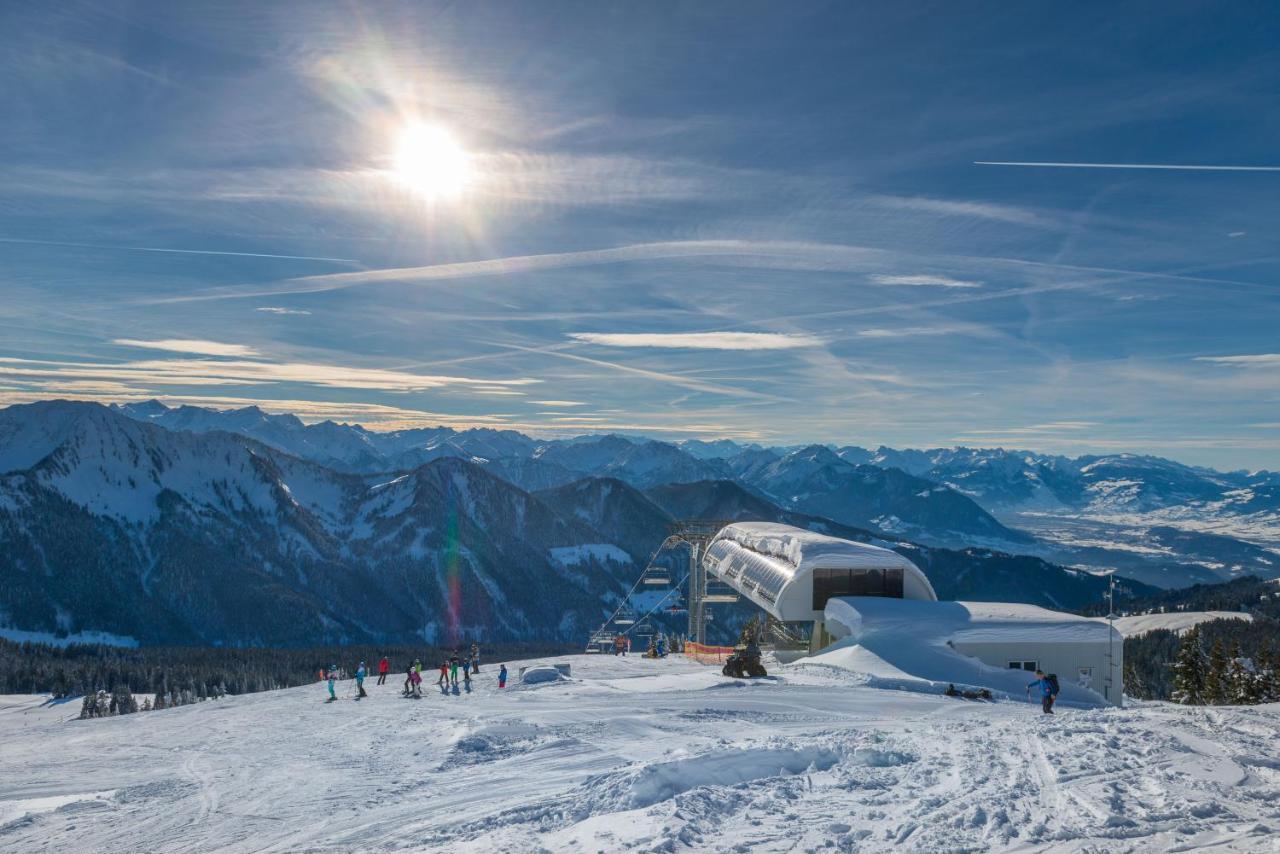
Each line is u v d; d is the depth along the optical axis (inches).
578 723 1460.4
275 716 1838.1
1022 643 2381.9
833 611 2854.3
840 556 3100.4
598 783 918.4
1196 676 4736.7
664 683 2078.0
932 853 570.9
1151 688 6565.0
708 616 4505.4
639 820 714.2
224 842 921.5
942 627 2452.0
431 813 967.0
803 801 748.0
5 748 1600.6
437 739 1419.8
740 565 3853.3
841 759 933.8
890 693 1867.6
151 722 1879.9
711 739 1305.4
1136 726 951.0
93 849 922.7
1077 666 2384.4
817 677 2159.2
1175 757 781.9
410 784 1129.4
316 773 1241.4
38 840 960.3
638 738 1326.3
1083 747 857.5
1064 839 579.2
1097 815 625.6
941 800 700.0
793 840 628.4
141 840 943.0
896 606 2733.8
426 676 2642.7
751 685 2006.6
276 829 957.2
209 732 1676.9
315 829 943.0
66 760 1445.6
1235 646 4431.6
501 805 976.3
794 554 3280.0
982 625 2461.9
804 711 1587.1
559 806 876.6
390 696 2097.7
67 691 7440.9
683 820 695.1
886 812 685.9
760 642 3425.2
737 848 618.8
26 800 1169.4
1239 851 537.3
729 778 874.8
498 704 1806.1
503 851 687.7
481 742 1332.4
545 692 2005.4
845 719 1493.6
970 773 788.0
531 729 1416.1
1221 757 773.9
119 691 6432.1
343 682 2524.6
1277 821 588.1
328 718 1764.3
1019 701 1888.5
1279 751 794.2
